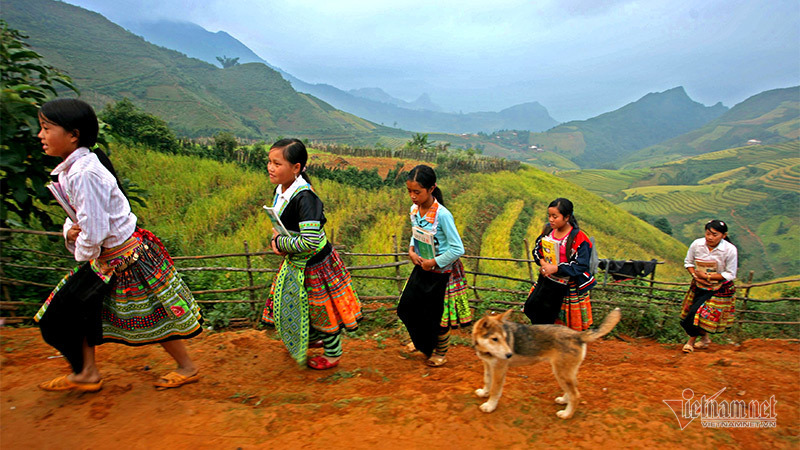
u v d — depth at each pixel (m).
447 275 4.15
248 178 15.68
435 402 3.14
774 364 4.17
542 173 50.31
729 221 100.69
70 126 2.55
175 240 7.54
